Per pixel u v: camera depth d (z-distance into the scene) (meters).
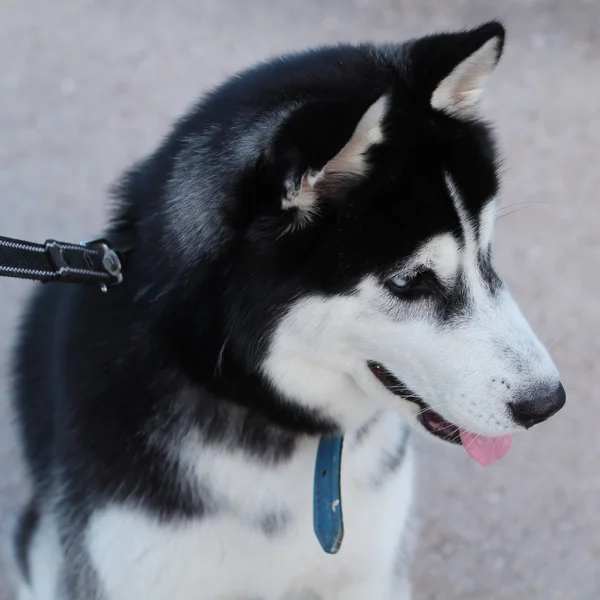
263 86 2.68
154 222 2.76
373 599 3.27
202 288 2.61
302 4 7.95
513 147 6.46
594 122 6.73
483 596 3.97
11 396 3.42
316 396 2.77
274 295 2.54
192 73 7.12
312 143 2.28
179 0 8.12
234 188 2.51
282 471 2.85
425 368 2.64
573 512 4.30
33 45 7.48
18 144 6.42
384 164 2.53
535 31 7.68
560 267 5.54
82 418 2.83
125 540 2.79
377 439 3.00
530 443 4.59
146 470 2.76
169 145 2.89
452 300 2.64
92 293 2.90
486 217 2.67
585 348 5.03
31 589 3.54
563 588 4.00
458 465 4.48
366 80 2.62
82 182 6.09
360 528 2.99
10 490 4.28
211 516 2.80
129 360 2.77
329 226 2.50
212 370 2.67
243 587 3.01
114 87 7.00
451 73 2.65
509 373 2.57
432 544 4.16
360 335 2.62
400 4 7.93
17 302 5.14
